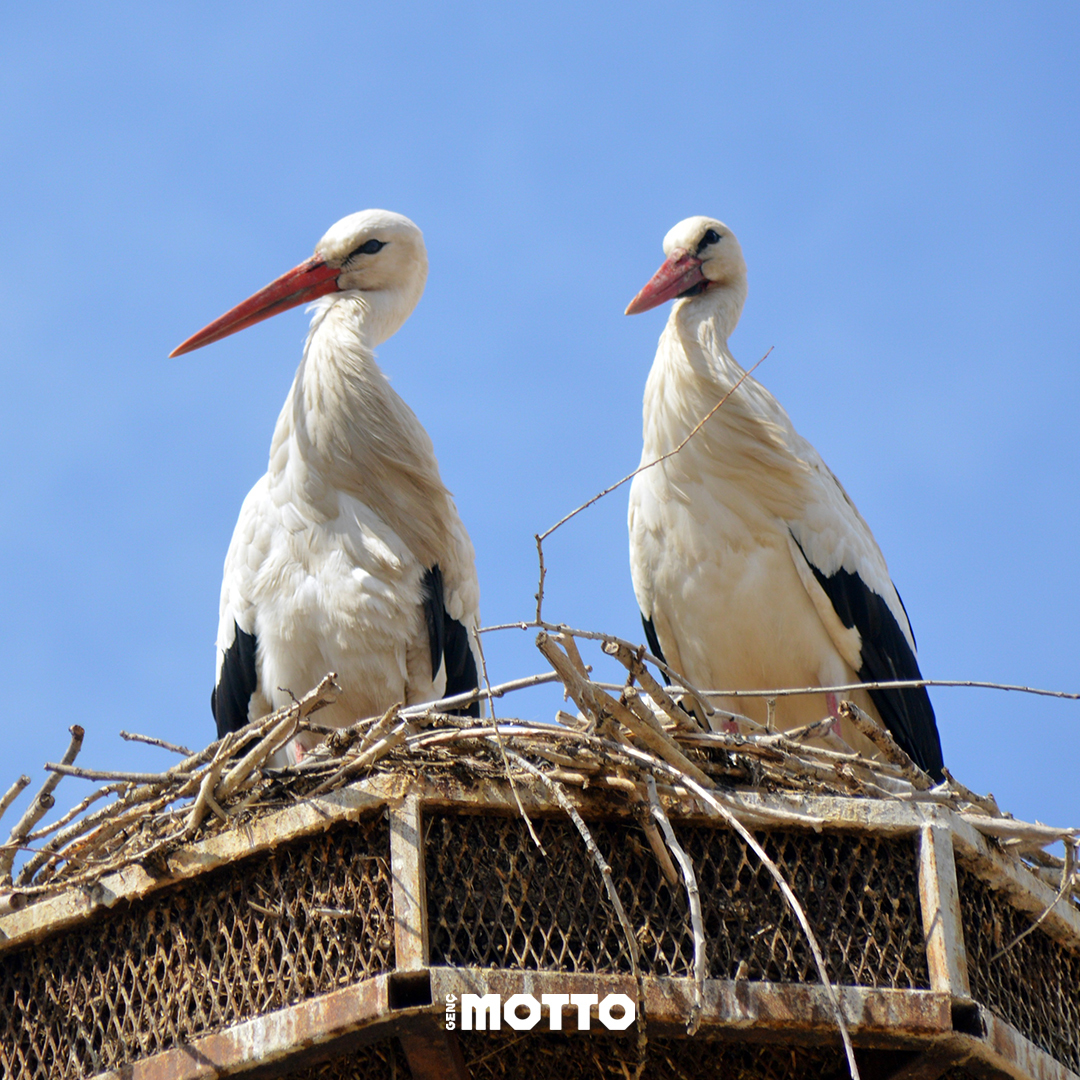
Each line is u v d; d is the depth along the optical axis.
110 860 9.88
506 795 9.12
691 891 8.52
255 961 9.20
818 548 13.53
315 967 9.05
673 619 13.80
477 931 8.93
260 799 9.60
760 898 9.31
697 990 8.36
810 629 13.54
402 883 8.83
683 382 13.79
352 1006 8.62
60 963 9.87
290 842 9.28
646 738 9.34
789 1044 9.14
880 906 9.43
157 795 10.16
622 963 8.97
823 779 9.96
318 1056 8.85
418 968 8.60
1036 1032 9.94
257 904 9.30
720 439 13.56
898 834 9.59
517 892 9.06
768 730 10.34
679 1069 9.35
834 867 9.49
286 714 9.81
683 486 13.65
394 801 9.04
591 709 9.30
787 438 13.82
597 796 9.27
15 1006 9.92
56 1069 9.62
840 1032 8.73
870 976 9.23
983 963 9.73
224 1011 9.19
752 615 13.50
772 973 9.11
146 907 9.67
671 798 9.30
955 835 9.63
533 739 9.30
